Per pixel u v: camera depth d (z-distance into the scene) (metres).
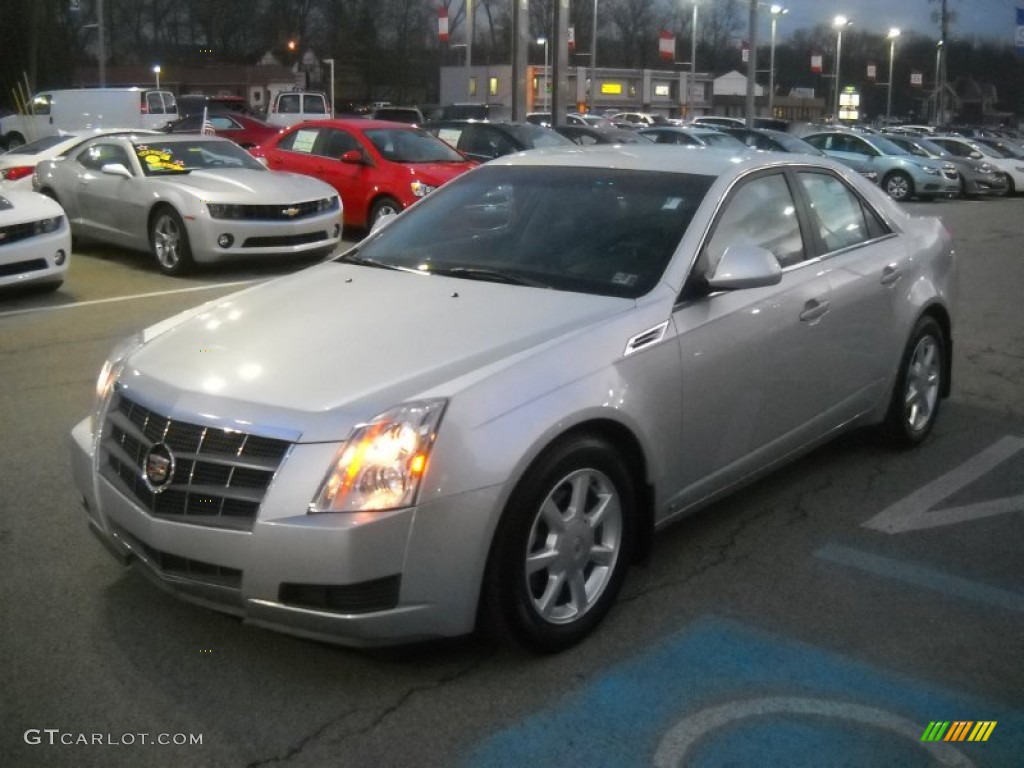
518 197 4.73
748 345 4.25
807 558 4.38
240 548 3.15
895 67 101.69
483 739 3.12
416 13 79.25
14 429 5.95
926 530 4.68
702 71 103.06
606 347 3.67
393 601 3.17
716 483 4.27
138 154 11.86
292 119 36.00
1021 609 3.95
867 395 5.20
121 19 79.62
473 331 3.69
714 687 3.40
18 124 33.47
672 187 4.50
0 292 10.05
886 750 3.08
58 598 3.95
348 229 15.48
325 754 3.06
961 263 13.62
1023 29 33.06
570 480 3.54
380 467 3.12
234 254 11.02
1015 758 3.05
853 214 5.27
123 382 3.63
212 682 3.41
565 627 3.57
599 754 3.06
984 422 6.30
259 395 3.31
